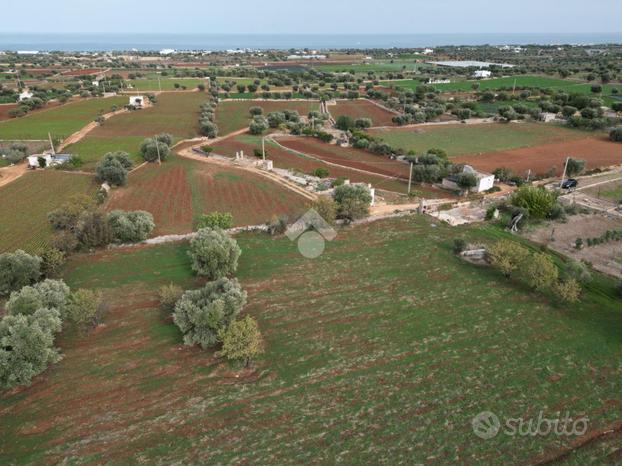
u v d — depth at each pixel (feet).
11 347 98.07
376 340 111.24
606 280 138.31
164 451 80.94
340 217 184.96
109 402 92.58
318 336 112.98
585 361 103.09
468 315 121.19
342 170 263.90
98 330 116.26
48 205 198.39
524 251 138.10
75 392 95.35
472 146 331.98
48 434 84.99
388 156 299.99
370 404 91.15
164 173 250.37
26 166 261.03
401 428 85.25
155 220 186.09
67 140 331.36
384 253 157.69
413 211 195.31
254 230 175.63
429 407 90.22
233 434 84.43
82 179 233.76
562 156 300.61
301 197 215.92
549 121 409.08
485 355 105.29
